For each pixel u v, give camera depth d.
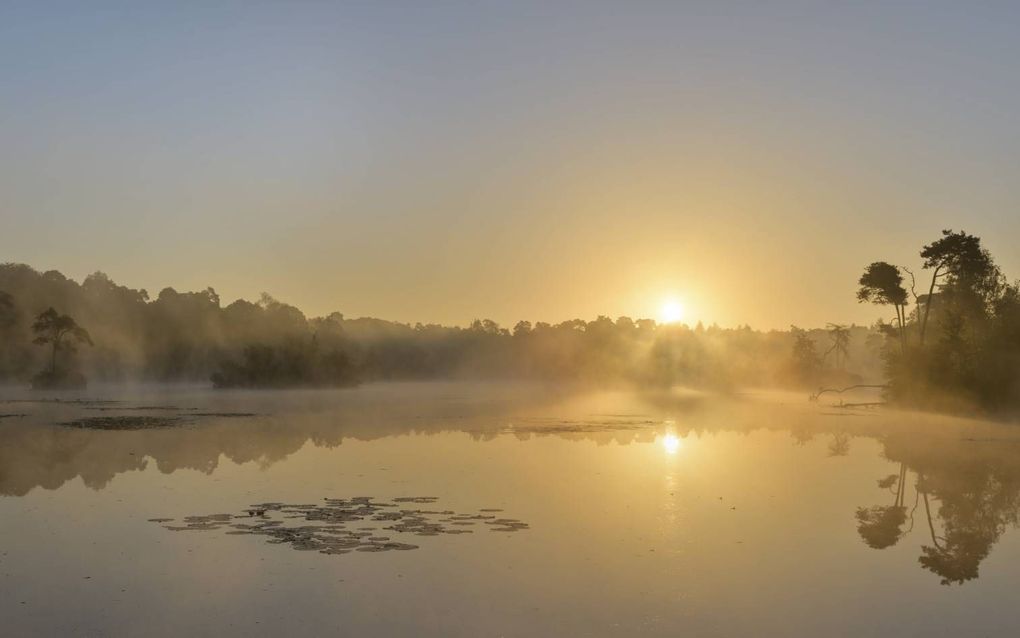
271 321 157.62
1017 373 69.31
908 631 14.61
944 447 43.56
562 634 14.22
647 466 34.72
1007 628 14.80
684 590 16.73
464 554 19.31
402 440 45.25
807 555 19.73
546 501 26.11
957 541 21.42
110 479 30.41
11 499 26.41
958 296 76.31
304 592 16.42
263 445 42.12
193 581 17.17
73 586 16.91
